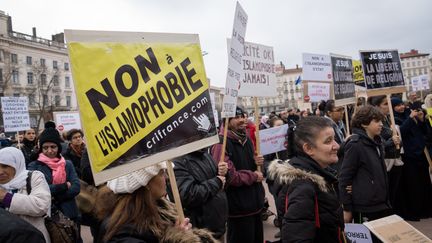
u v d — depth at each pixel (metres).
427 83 13.05
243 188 4.11
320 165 2.37
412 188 5.93
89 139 1.93
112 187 1.90
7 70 57.94
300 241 2.05
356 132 3.87
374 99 5.97
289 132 5.25
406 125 5.88
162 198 2.19
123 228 1.80
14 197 3.11
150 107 2.18
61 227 3.35
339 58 6.17
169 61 2.32
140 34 2.23
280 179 2.25
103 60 2.05
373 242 2.91
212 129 2.44
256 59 4.78
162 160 2.15
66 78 68.50
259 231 4.29
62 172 4.44
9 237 1.51
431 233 5.34
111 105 2.03
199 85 2.43
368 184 3.73
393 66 5.96
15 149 3.35
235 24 3.68
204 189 3.15
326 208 2.19
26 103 9.52
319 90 8.51
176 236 1.86
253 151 4.50
